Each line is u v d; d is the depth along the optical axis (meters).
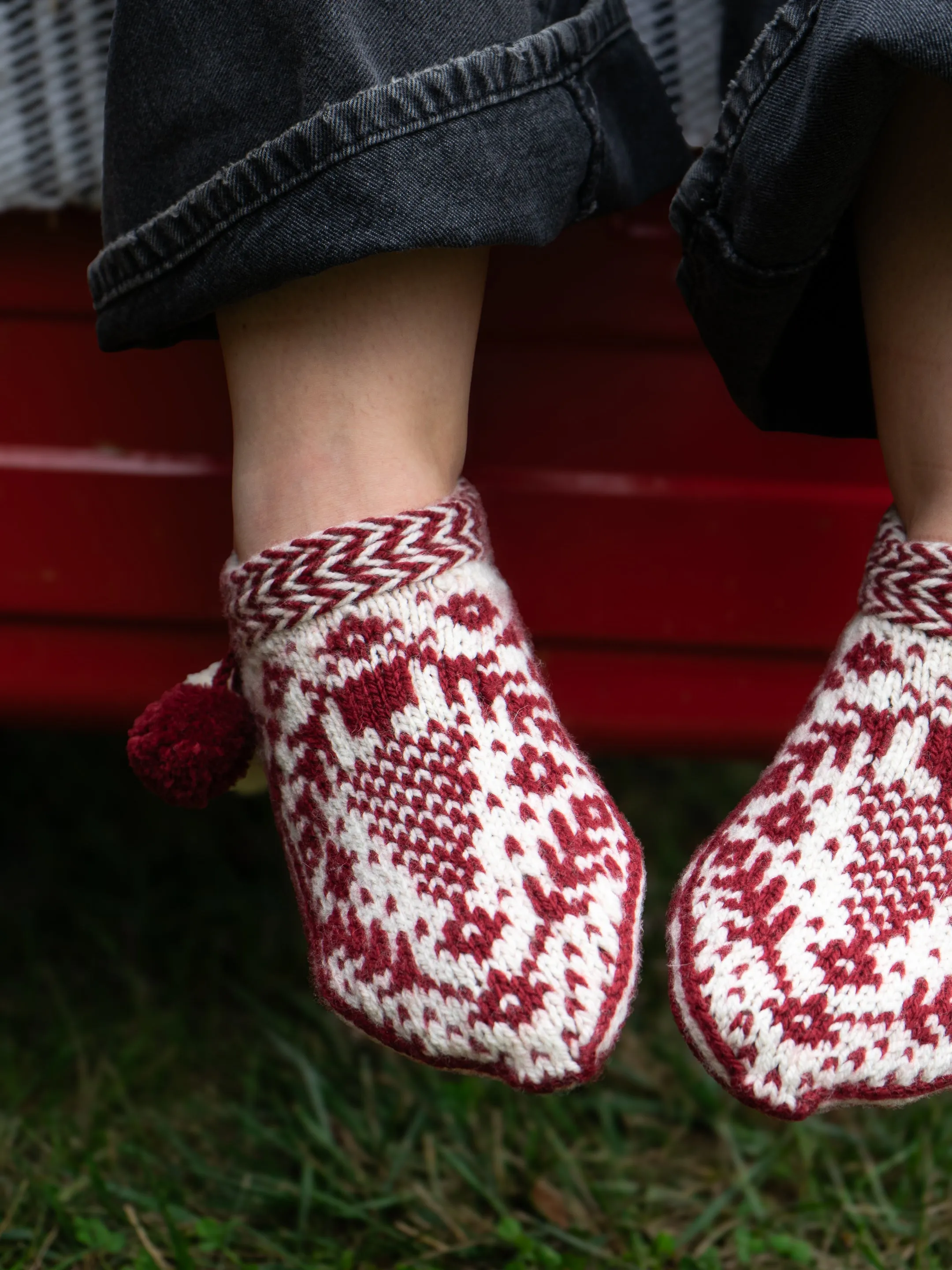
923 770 0.76
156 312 0.78
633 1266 0.89
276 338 0.77
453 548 0.77
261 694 0.78
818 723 0.79
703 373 0.91
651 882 1.21
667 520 0.92
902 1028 0.74
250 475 0.79
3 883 1.22
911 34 0.71
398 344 0.77
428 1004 0.73
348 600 0.76
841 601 0.93
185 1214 0.92
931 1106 0.99
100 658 0.94
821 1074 0.73
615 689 0.94
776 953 0.74
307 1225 0.92
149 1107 1.00
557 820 0.75
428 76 0.74
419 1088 1.01
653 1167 0.98
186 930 1.16
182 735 0.79
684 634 0.93
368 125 0.74
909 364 0.77
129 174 0.78
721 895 0.76
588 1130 1.00
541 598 0.93
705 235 0.77
